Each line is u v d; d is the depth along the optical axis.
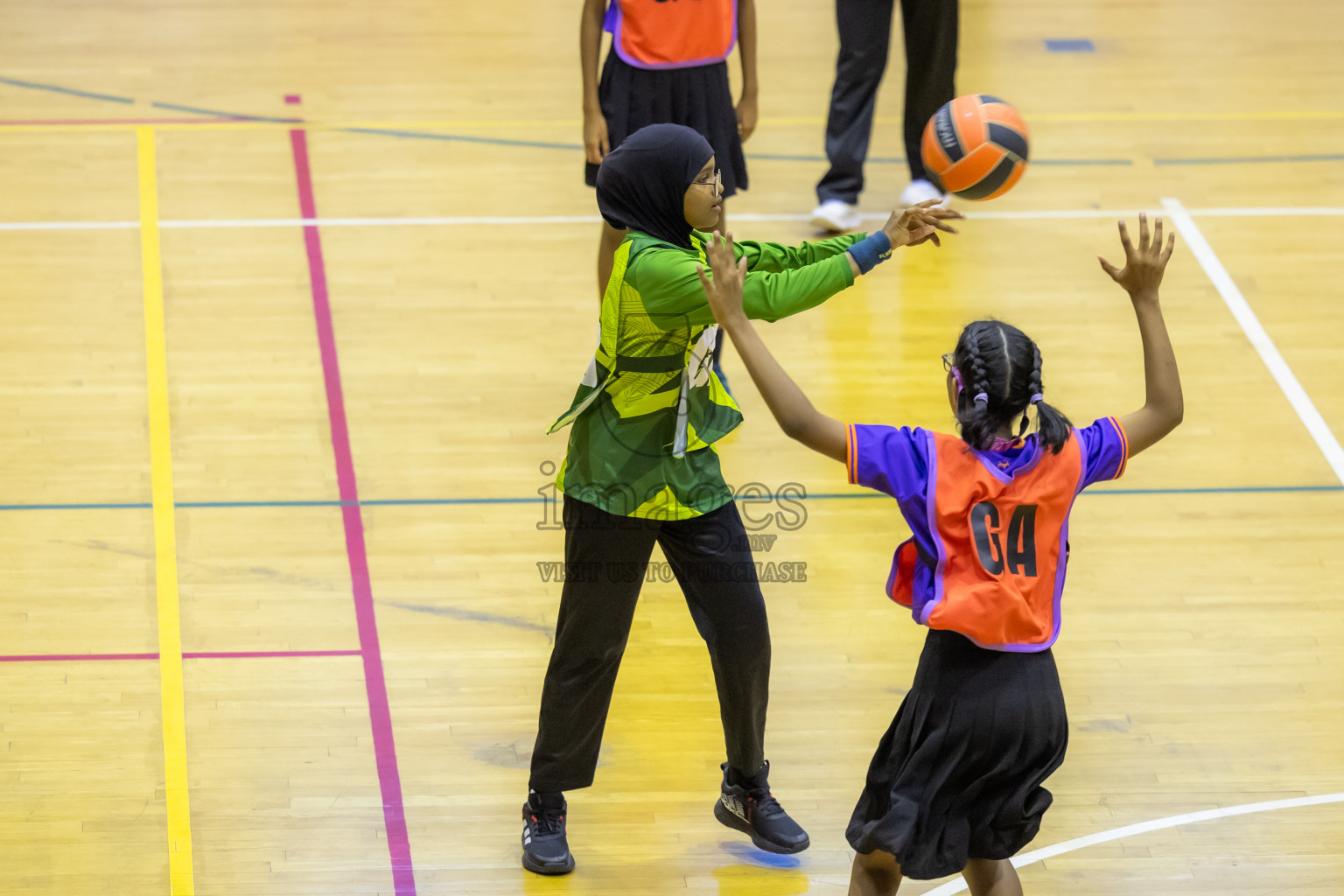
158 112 21.84
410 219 19.19
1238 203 20.17
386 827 10.25
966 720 8.02
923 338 17.00
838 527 13.84
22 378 15.45
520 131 21.92
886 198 20.30
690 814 10.53
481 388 15.80
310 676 11.67
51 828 10.09
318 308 17.08
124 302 16.94
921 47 19.17
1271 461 14.91
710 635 9.34
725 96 15.56
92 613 12.24
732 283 7.81
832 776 10.88
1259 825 10.46
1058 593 8.25
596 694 9.47
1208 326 17.27
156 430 14.77
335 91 22.94
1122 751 11.17
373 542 13.31
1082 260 18.72
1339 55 25.48
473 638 12.21
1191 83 24.16
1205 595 12.99
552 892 9.75
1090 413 15.46
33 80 22.72
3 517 13.34
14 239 18.08
